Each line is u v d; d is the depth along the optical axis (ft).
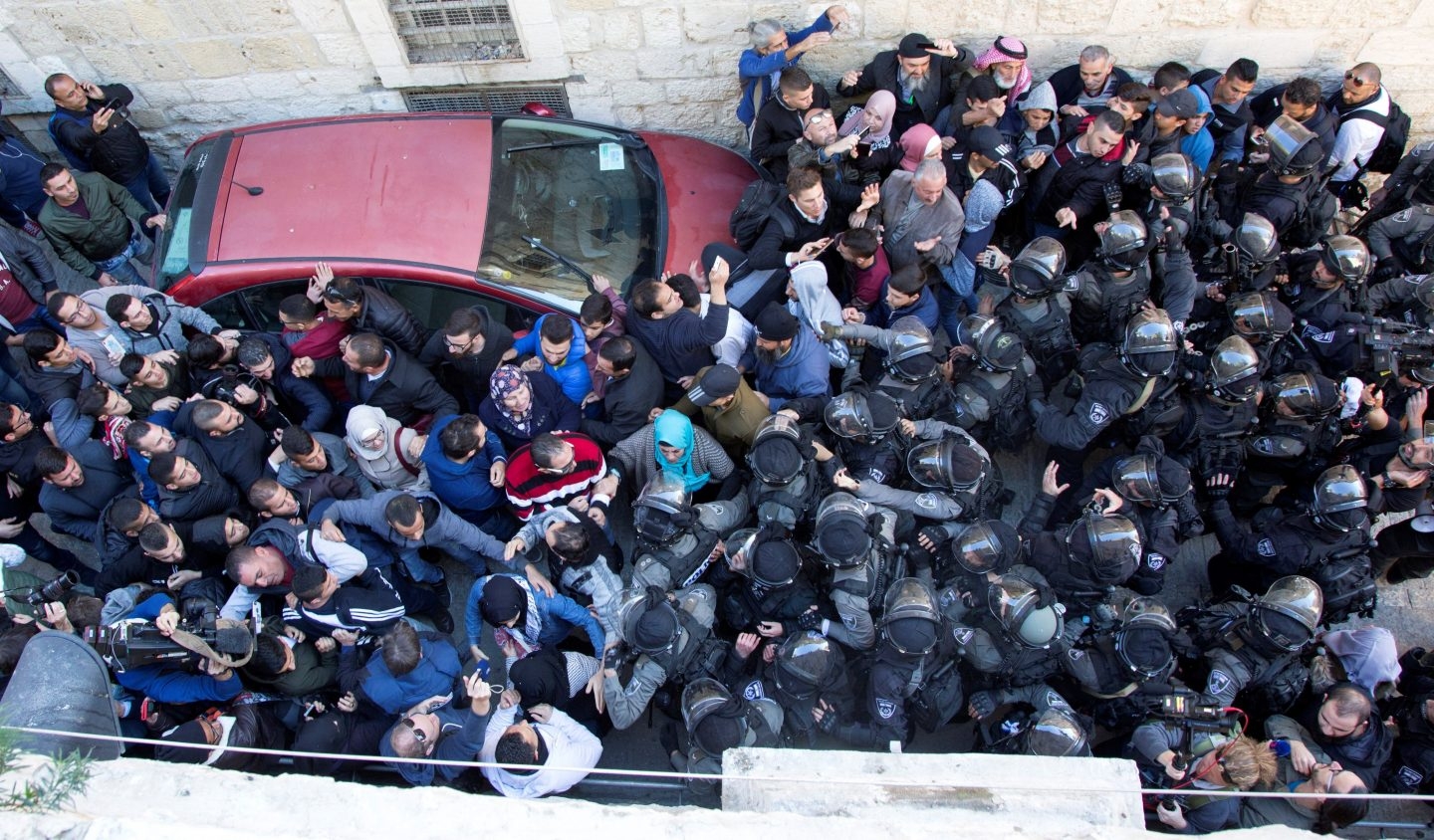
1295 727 14.33
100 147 20.88
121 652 13.35
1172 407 16.26
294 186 18.97
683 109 23.08
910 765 10.43
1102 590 14.73
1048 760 10.52
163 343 17.60
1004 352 16.24
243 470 16.57
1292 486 17.34
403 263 18.11
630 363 16.16
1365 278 17.34
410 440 16.55
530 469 16.07
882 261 18.40
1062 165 19.69
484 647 18.45
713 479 17.10
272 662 14.14
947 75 20.66
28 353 16.43
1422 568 17.52
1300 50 21.22
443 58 21.83
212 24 20.59
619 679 15.19
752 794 10.15
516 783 13.34
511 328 18.78
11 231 19.35
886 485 16.02
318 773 14.19
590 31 20.97
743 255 18.99
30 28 20.49
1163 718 13.79
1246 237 17.46
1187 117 19.15
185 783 9.08
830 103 22.50
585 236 19.31
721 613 15.70
